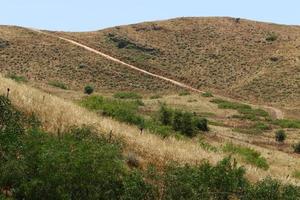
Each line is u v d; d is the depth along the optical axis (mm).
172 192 18500
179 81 146250
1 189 16172
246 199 20375
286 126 79062
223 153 36469
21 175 16438
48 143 17672
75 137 20906
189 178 19172
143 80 140750
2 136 17281
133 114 38031
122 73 143125
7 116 19766
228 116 85938
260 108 103438
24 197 16016
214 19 194375
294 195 21281
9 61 140875
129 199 17172
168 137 33188
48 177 16250
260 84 146250
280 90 140750
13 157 16859
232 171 21062
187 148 29328
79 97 84750
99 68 145000
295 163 48938
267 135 68938
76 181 16531
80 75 139875
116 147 19875
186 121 51469
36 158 16891
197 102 96062
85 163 16828
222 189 20125
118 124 30453
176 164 21656
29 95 27172
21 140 17609
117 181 17422
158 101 91500
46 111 24422
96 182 16844
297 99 133250
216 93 137375
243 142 57656
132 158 21188
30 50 149250
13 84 30078
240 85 148625
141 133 28391
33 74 136500
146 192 17844
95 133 22859
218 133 60688
